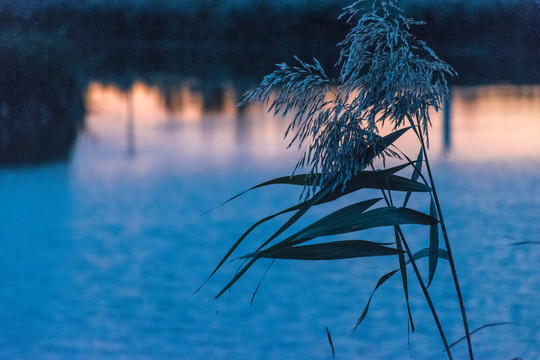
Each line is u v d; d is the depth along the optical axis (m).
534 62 36.00
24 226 12.66
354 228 2.61
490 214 12.55
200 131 23.75
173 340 7.42
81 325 7.90
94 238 11.84
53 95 21.38
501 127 22.03
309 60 37.47
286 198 14.62
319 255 2.62
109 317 8.13
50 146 20.36
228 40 44.81
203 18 46.00
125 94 32.06
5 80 20.44
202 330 7.74
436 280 9.26
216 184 16.14
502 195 13.88
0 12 32.09
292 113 26.58
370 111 2.57
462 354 6.74
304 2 42.66
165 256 10.77
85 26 43.06
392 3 2.62
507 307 7.95
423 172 16.23
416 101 2.56
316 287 9.20
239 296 8.94
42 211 13.80
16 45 21.59
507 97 28.64
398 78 2.51
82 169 18.19
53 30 31.47
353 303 8.54
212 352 7.05
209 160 18.97
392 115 2.57
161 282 9.51
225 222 12.85
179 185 16.08
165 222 12.90
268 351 7.05
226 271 10.00
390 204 2.70
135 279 9.61
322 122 2.57
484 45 38.84
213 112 27.95
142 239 11.72
